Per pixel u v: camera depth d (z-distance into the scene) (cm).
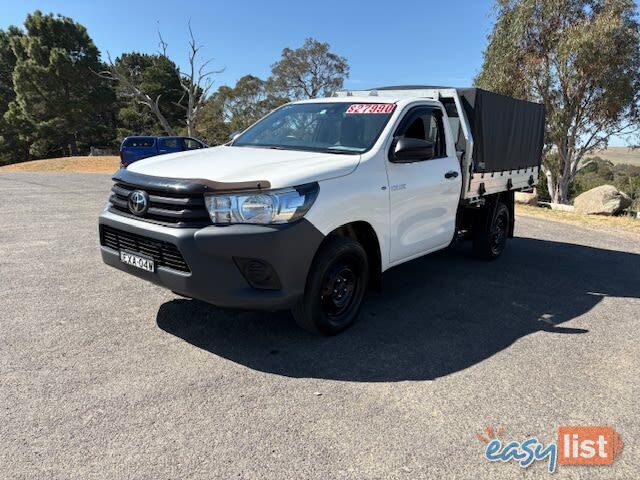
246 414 294
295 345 393
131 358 357
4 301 458
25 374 327
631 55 1734
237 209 337
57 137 4981
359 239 441
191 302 473
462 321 468
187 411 294
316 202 359
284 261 344
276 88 5450
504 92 1978
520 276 644
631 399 336
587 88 1844
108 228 398
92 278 537
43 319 419
